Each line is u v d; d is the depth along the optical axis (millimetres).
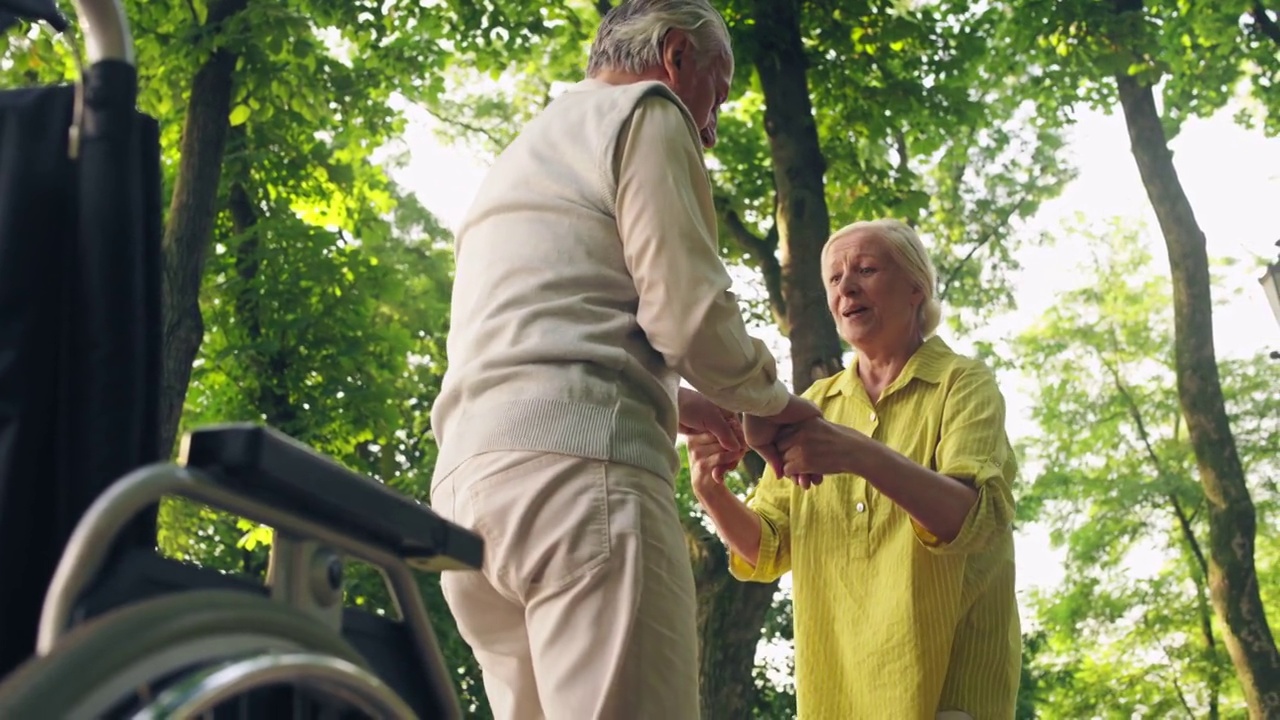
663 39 2445
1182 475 20359
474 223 2297
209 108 10367
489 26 11906
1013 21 12789
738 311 2143
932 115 11992
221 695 878
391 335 13781
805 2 11047
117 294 1310
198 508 12422
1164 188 13680
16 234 1296
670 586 2027
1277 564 20812
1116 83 13859
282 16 10352
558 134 2258
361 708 1064
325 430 12938
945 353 3098
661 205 2107
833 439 2637
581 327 2088
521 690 2154
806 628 2982
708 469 3012
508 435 2023
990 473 2762
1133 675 21000
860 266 3148
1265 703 12758
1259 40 14344
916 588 2807
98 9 1386
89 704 868
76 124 1359
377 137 13273
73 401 1281
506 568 2014
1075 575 20750
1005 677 2869
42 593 1242
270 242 13156
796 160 9438
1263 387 20266
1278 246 6234
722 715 8180
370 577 11656
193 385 13086
